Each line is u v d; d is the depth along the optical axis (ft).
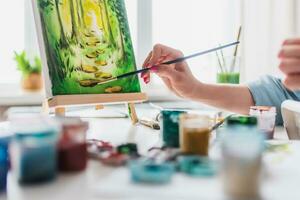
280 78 3.95
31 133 1.65
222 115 3.80
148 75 3.64
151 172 1.60
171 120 2.27
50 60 3.03
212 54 5.52
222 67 4.11
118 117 4.09
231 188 1.46
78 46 3.31
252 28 5.29
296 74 2.17
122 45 3.73
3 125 3.09
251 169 1.45
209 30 5.70
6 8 5.13
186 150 2.03
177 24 5.73
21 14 5.18
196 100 3.73
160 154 1.95
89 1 3.51
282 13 5.32
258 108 2.85
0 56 5.21
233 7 5.52
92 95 3.25
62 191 1.53
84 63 3.31
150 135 2.92
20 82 5.19
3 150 1.81
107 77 3.45
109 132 3.08
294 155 2.07
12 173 1.76
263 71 5.29
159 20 5.71
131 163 1.69
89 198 1.44
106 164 1.90
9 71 5.27
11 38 5.20
